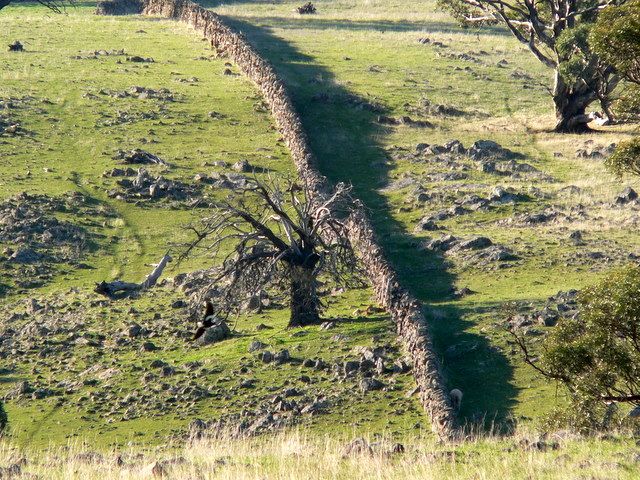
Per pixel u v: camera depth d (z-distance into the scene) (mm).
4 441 52938
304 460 34750
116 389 60594
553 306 67125
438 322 66750
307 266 69000
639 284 41281
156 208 96938
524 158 111625
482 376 58250
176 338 68938
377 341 63531
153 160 106250
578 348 42594
